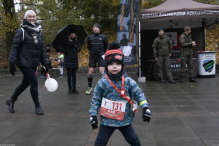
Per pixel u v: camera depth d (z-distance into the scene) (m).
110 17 15.50
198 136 3.35
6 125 4.04
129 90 2.45
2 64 13.48
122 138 3.33
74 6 14.43
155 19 8.67
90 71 6.73
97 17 15.49
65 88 8.16
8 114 4.78
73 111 4.93
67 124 4.04
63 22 13.12
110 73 2.42
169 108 5.02
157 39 8.89
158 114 4.55
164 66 9.77
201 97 6.10
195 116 4.36
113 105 2.39
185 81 9.24
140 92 2.42
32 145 3.15
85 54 14.14
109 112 2.40
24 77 4.77
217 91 6.88
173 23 10.77
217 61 12.75
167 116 4.39
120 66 2.38
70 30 6.72
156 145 3.07
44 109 5.16
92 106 2.42
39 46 4.64
